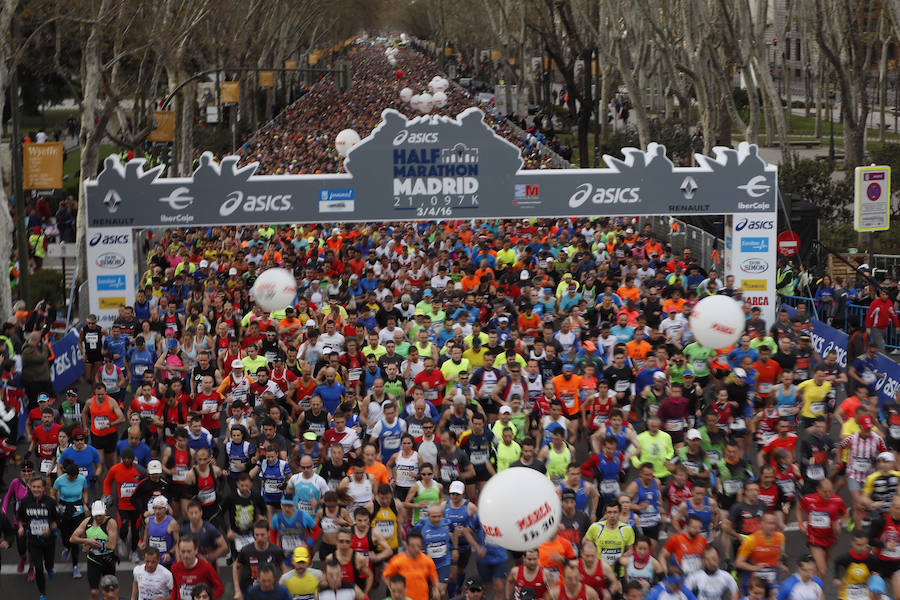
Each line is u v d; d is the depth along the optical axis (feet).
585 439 141.79
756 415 129.90
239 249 205.98
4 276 179.73
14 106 179.11
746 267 181.57
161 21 249.96
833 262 231.30
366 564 86.28
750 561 89.40
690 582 83.51
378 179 175.94
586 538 90.58
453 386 131.13
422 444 109.50
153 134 272.10
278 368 131.85
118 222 173.99
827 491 96.27
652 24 291.99
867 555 88.79
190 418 107.45
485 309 161.79
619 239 207.31
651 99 554.05
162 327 157.28
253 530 93.15
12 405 136.26
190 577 85.25
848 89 297.33
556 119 561.84
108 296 175.01
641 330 143.84
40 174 184.55
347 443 111.34
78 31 244.83
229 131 486.79
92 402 121.29
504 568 91.66
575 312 151.64
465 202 177.37
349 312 150.51
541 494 77.10
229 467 106.11
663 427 119.44
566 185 177.99
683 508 90.99
